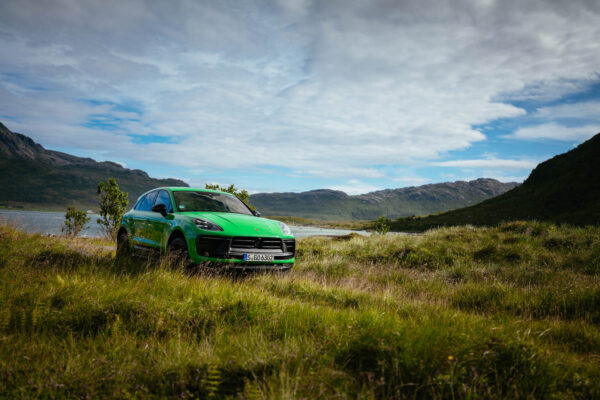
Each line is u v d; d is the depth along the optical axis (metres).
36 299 3.35
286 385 1.96
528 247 10.02
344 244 12.09
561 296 4.99
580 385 2.23
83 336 2.92
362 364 2.43
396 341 2.56
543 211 79.81
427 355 2.38
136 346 2.74
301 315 3.45
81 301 3.36
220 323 3.25
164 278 4.51
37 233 8.51
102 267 5.16
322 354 2.51
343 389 2.06
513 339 2.73
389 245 11.44
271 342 2.71
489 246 10.27
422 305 4.54
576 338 3.39
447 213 120.62
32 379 2.02
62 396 1.93
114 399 1.96
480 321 3.52
